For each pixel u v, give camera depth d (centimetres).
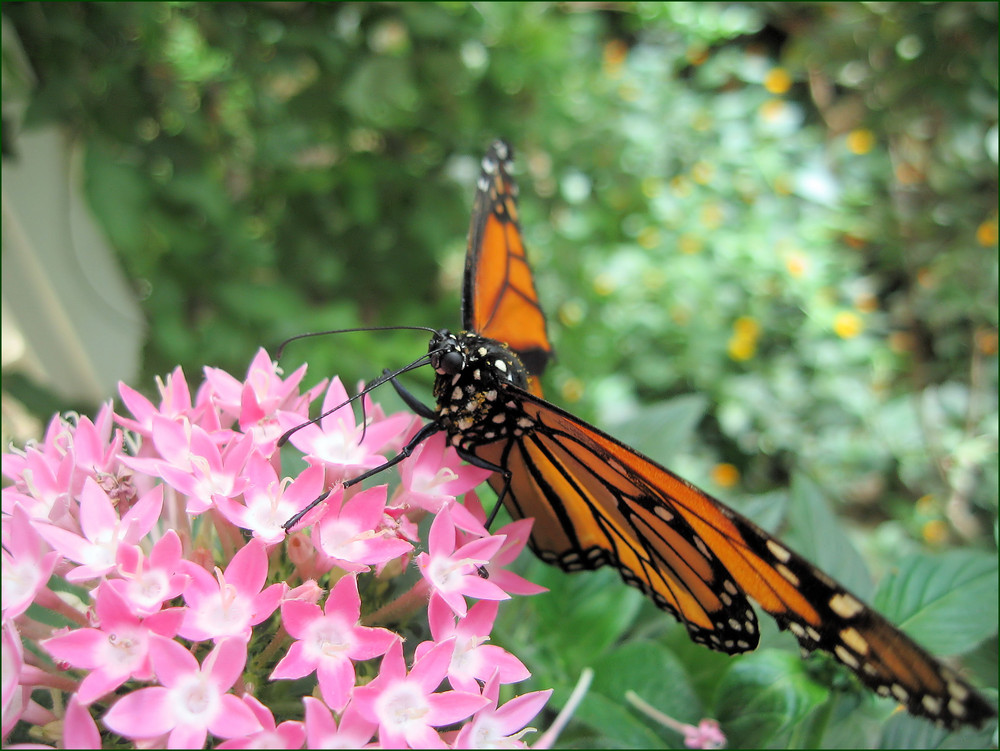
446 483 10
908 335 36
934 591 11
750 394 32
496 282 11
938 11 31
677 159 38
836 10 36
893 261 36
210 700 7
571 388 28
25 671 8
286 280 24
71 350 24
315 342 20
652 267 33
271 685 9
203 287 21
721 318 33
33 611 10
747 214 36
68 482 9
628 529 10
